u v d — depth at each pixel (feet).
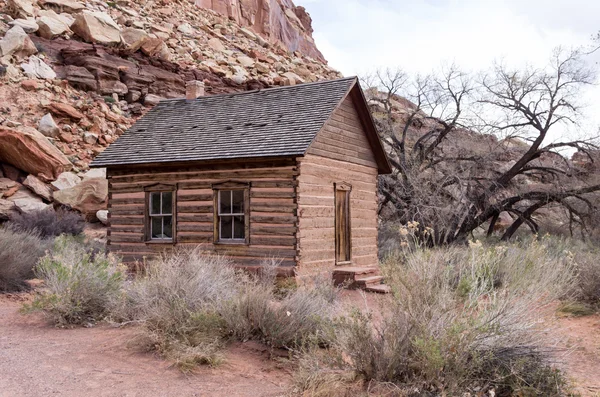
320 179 44.83
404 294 18.47
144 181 48.60
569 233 86.89
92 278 29.32
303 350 20.99
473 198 77.00
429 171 78.79
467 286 18.07
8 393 17.38
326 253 45.16
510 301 18.02
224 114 52.16
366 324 18.62
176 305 24.22
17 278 38.52
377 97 86.69
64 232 66.64
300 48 272.31
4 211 71.10
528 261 24.88
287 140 42.39
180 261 31.27
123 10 149.38
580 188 75.05
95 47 112.57
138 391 18.10
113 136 99.50
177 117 54.75
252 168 43.32
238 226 44.39
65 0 129.70
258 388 18.74
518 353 16.96
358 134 52.70
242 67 160.25
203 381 19.34
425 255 20.59
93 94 107.34
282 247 41.68
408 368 17.13
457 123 80.07
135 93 114.11
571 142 76.54
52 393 17.60
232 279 30.32
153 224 48.42
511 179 83.46
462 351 16.26
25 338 25.12
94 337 25.36
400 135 88.22
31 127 86.63
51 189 80.33
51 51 109.60
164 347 22.35
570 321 29.14
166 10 173.17
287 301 25.02
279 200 42.09
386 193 79.20
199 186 45.70
